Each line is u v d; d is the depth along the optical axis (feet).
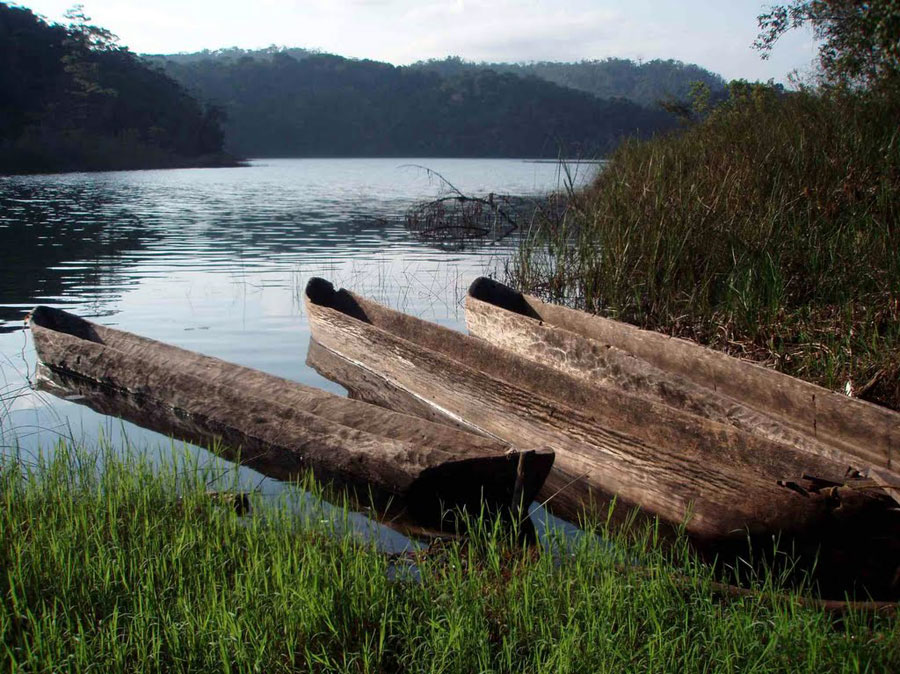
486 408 19.85
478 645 10.26
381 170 207.41
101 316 31.24
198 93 336.70
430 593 11.53
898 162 28.53
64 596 11.02
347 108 388.57
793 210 27.89
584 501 16.81
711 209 28.37
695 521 14.05
